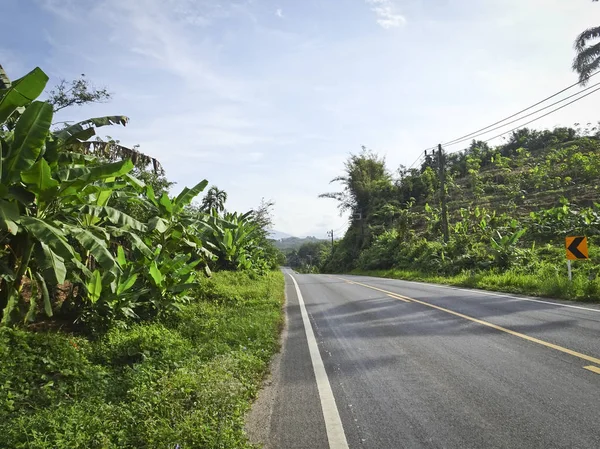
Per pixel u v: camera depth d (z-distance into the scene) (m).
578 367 5.54
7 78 7.82
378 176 56.94
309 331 9.05
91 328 7.62
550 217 26.33
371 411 4.50
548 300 12.00
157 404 4.50
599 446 3.50
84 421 4.07
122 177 10.43
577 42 24.02
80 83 13.48
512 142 64.25
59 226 7.33
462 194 46.53
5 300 6.73
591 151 43.22
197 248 12.52
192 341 7.91
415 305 11.84
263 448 3.81
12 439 3.72
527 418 4.09
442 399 4.71
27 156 6.74
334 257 60.00
